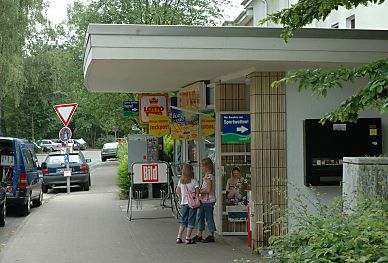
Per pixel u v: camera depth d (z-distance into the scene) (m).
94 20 26.61
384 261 4.28
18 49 32.84
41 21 36.03
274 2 24.73
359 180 6.74
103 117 29.06
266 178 9.93
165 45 8.73
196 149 14.56
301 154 9.99
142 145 18.47
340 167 9.89
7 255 10.15
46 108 51.38
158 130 16.67
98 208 17.09
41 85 48.47
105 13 26.56
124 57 8.63
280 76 9.91
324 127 9.88
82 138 88.12
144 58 8.69
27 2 34.06
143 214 15.37
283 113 9.94
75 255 10.06
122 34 8.62
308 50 9.10
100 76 11.40
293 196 9.90
